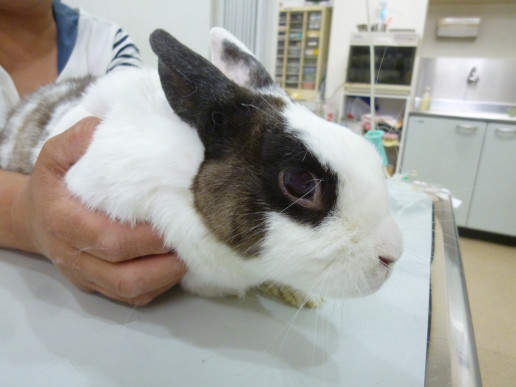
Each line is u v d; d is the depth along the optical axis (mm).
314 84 1200
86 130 218
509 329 643
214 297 241
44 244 224
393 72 990
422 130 1025
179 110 199
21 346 188
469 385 176
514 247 1034
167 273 213
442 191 482
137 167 202
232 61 275
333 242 180
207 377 176
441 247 316
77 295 231
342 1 1102
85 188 208
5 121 375
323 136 189
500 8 1104
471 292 767
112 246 197
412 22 1045
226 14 548
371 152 207
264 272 205
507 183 990
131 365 180
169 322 213
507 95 1135
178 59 187
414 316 224
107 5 612
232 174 191
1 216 261
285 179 182
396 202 400
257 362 186
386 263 192
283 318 222
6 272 252
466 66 1152
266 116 196
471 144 996
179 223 207
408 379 178
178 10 565
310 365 185
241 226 191
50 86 362
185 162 201
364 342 202
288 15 1177
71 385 167
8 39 403
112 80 251
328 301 239
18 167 316
